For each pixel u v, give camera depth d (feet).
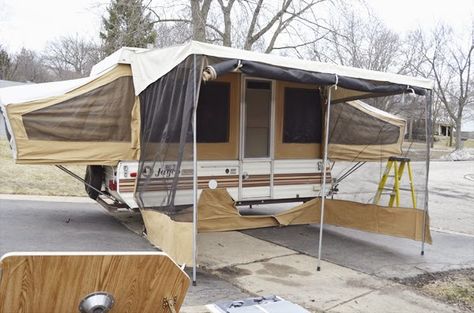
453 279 17.83
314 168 26.48
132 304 6.46
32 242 19.44
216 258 19.20
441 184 56.54
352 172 24.95
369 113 24.61
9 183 32.27
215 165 23.31
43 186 33.06
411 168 21.70
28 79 123.75
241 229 23.27
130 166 21.67
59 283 5.87
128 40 45.42
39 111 20.21
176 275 6.62
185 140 16.12
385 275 17.87
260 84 24.59
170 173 17.28
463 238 25.75
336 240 23.35
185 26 46.14
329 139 26.35
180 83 16.98
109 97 21.43
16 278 5.62
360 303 14.79
